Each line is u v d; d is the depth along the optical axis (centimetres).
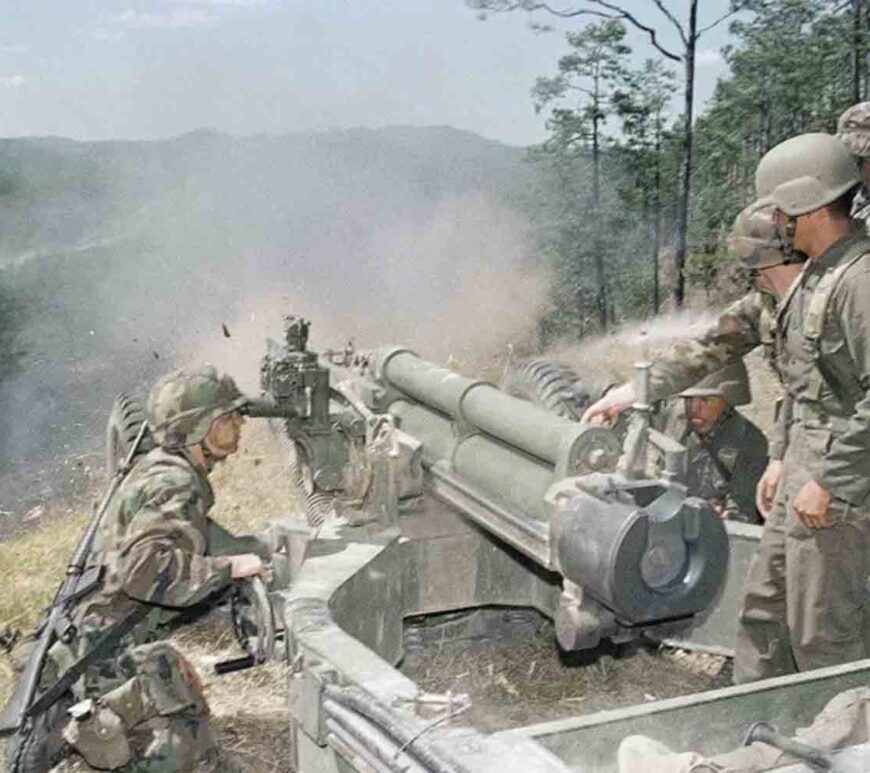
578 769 254
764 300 366
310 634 307
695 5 1426
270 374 427
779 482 359
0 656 458
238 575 338
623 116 1617
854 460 319
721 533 302
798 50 1335
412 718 253
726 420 493
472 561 438
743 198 1488
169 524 333
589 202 1734
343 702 272
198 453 354
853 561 338
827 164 325
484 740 244
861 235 330
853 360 324
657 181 1605
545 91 1698
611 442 353
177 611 357
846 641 343
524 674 462
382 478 405
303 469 433
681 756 230
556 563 317
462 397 414
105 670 338
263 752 403
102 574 338
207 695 442
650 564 295
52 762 345
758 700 275
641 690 449
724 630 430
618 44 1608
